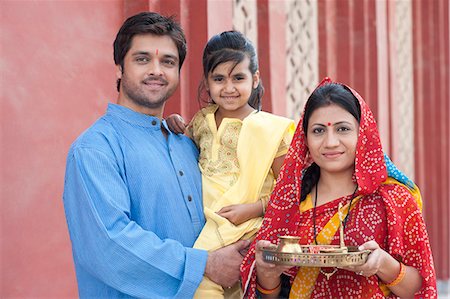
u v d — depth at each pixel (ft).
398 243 7.72
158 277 7.83
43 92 11.80
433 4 33.86
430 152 33.12
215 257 8.15
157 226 8.30
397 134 28.25
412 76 32.32
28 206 11.50
